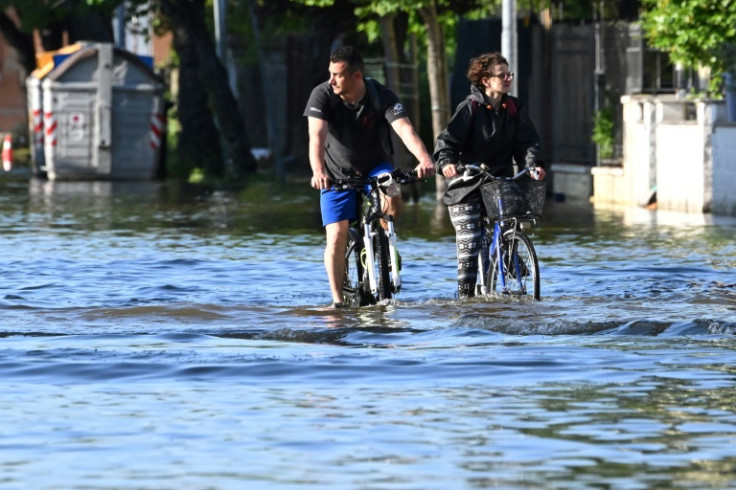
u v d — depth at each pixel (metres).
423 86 126.31
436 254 47.28
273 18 111.06
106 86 105.25
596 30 78.44
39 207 73.44
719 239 52.44
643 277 39.56
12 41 144.00
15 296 36.03
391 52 84.62
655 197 71.44
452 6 87.62
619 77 77.12
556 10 95.38
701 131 66.31
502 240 33.84
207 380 21.78
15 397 20.36
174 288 38.03
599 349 24.80
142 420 18.53
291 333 27.48
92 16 130.12
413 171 32.62
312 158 31.70
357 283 33.56
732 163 65.19
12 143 152.75
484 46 86.75
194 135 112.12
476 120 33.94
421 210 70.56
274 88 140.25
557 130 82.69
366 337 26.97
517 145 34.41
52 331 28.53
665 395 20.16
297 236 55.28
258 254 47.75
